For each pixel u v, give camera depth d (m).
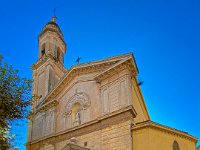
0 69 17.03
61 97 35.81
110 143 26.81
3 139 15.15
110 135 27.19
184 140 27.39
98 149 27.58
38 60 46.12
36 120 37.75
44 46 48.09
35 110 38.16
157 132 25.66
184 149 26.83
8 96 16.75
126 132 26.05
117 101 28.47
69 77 35.31
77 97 33.28
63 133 32.25
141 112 35.69
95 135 28.62
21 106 17.56
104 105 29.50
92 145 28.31
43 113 37.03
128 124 26.25
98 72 32.47
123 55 29.83
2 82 16.86
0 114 16.28
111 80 30.19
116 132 26.84
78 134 30.45
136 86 32.47
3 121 16.19
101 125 28.48
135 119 30.27
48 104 36.41
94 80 32.34
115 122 27.38
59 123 34.28
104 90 30.41
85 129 29.97
